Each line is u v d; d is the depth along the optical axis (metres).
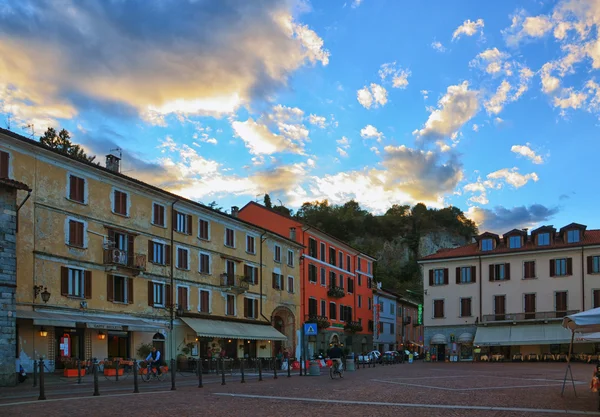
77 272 36.94
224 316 51.94
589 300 65.31
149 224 43.88
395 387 24.67
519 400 18.56
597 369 20.42
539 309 68.06
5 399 19.62
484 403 17.66
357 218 163.00
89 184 38.53
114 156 44.41
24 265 33.03
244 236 56.62
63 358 34.75
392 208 170.88
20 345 32.34
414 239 159.50
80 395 21.06
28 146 33.84
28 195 30.89
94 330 37.47
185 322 45.59
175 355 45.00
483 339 68.81
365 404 17.44
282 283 63.16
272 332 57.28
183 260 47.41
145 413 15.01
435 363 68.06
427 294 75.50
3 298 27.27
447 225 167.38
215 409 16.05
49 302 34.34
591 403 17.64
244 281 54.47
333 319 75.19
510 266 70.81
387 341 93.50
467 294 72.88
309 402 18.09
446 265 75.00
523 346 68.25
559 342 64.44
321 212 159.12
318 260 72.25
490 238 74.00
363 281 86.44
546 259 68.62
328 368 50.97
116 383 29.73
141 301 42.16
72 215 36.81
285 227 68.75
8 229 27.88
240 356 54.09
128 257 41.12
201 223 50.25
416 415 14.64
